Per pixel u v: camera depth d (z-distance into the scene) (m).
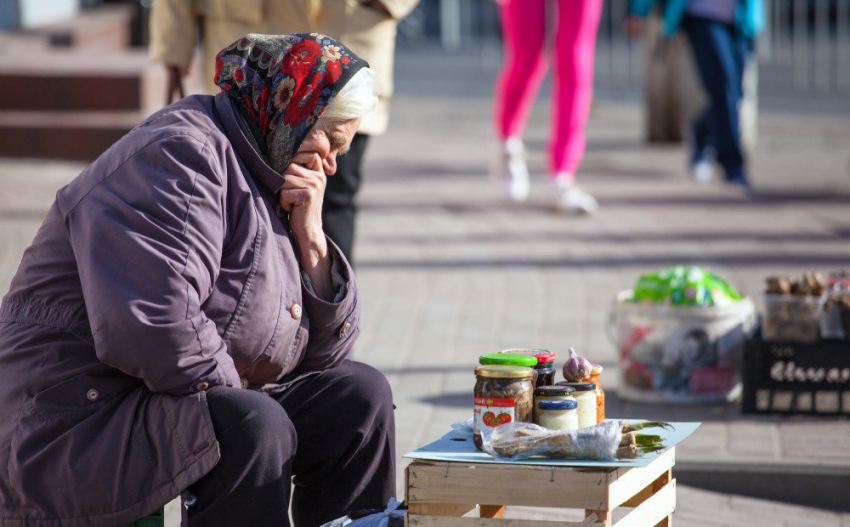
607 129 42.50
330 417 8.42
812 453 11.61
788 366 13.91
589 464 6.91
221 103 7.95
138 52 37.41
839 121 42.81
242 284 7.61
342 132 8.09
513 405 7.28
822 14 48.88
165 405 7.29
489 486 6.98
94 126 29.17
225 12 12.59
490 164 33.44
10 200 24.25
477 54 59.53
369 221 25.12
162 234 7.21
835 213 26.17
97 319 7.08
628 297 14.14
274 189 7.93
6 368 7.52
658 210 26.72
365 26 13.25
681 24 27.44
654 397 13.50
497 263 21.42
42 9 38.09
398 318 17.62
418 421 12.73
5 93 30.05
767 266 20.81
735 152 28.38
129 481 7.23
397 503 8.02
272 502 7.38
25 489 7.32
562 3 25.31
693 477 11.38
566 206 25.98
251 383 8.18
